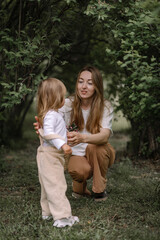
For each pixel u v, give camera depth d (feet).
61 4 13.92
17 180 13.84
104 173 11.02
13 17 13.91
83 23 16.57
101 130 10.43
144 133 18.24
